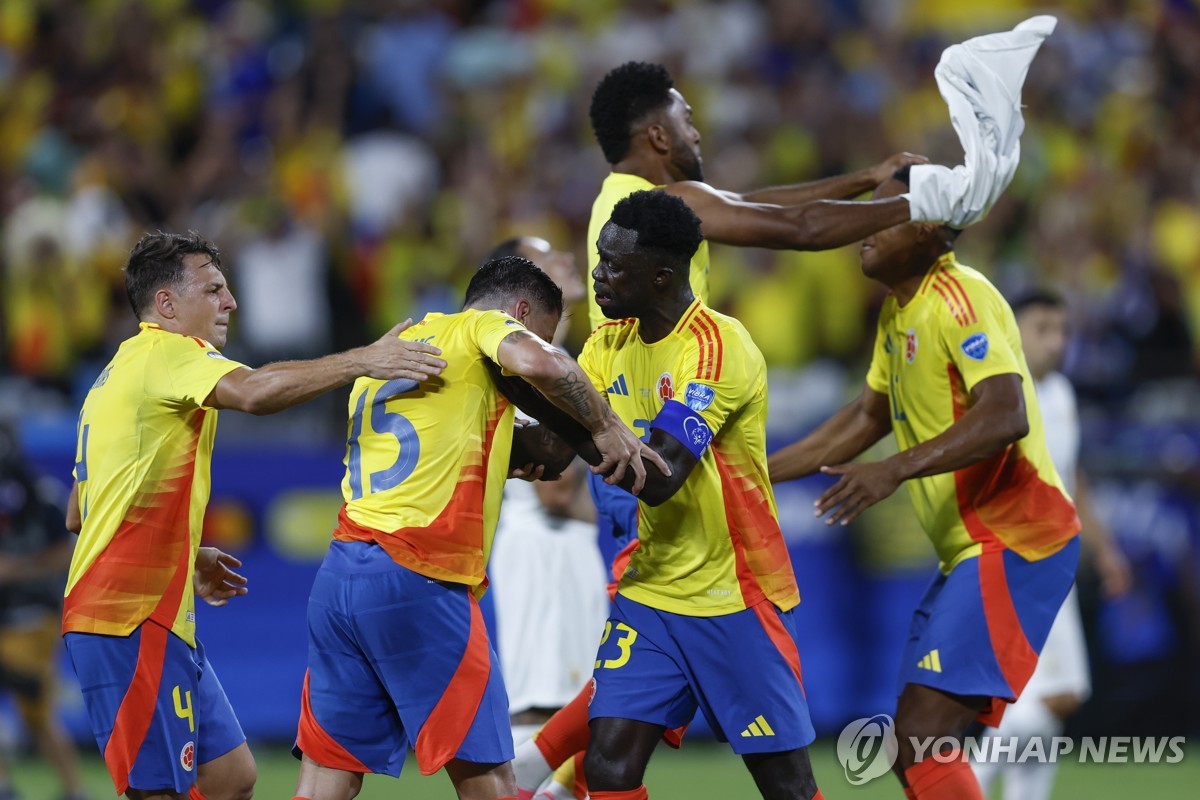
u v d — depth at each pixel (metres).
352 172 44.38
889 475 17.53
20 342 38.00
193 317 17.55
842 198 19.58
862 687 33.47
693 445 16.14
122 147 43.22
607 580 31.05
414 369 15.60
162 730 16.97
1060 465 26.75
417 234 41.94
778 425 34.88
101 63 47.56
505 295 16.69
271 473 32.41
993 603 18.70
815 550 33.50
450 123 46.53
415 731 16.05
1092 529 27.80
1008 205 43.84
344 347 39.72
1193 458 34.19
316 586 16.55
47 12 48.81
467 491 16.11
